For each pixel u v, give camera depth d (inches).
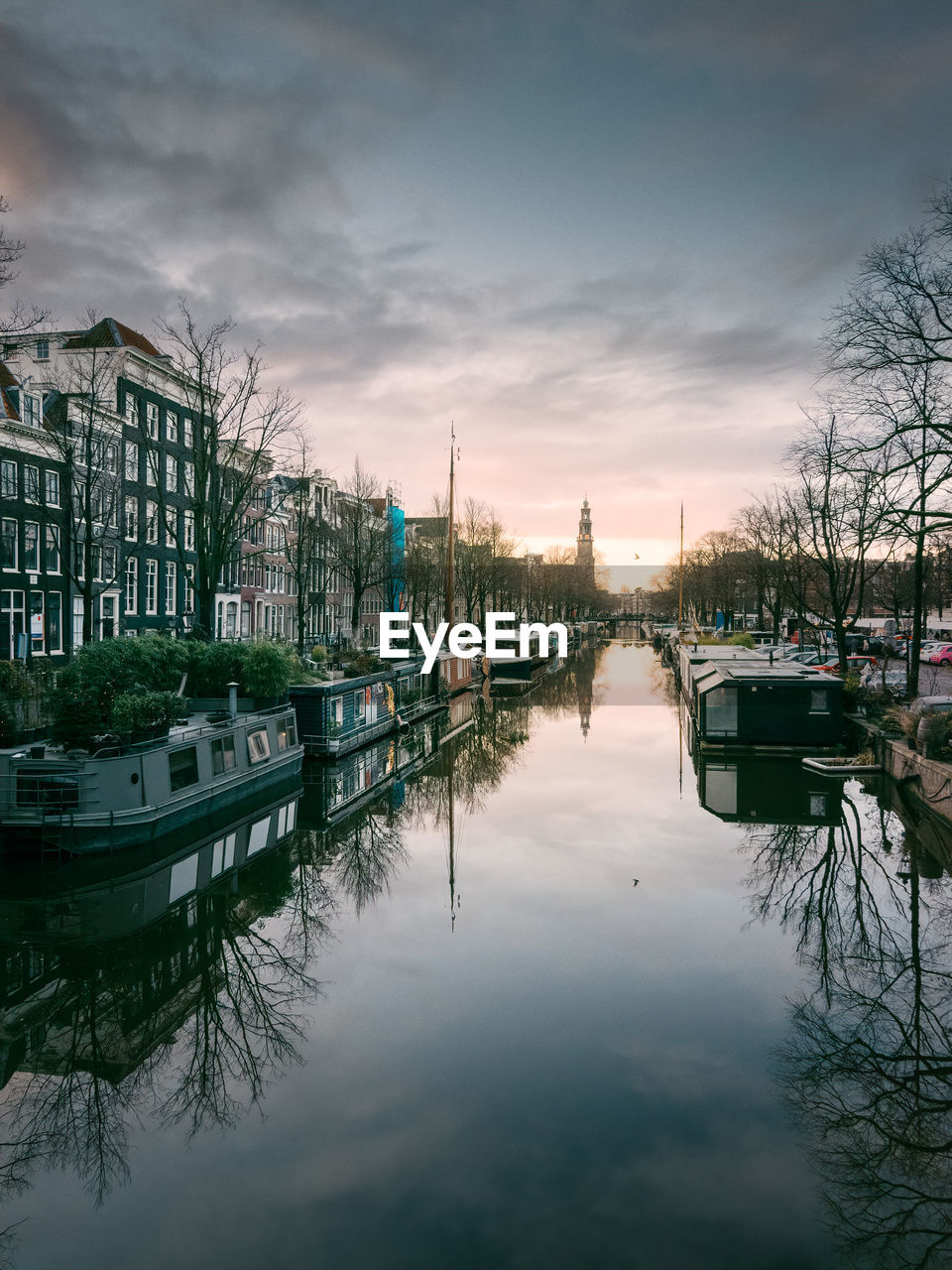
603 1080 447.8
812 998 542.9
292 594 2449.6
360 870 808.3
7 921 672.4
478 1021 514.3
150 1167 379.9
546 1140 393.1
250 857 848.3
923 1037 495.5
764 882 772.0
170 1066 470.3
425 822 996.6
